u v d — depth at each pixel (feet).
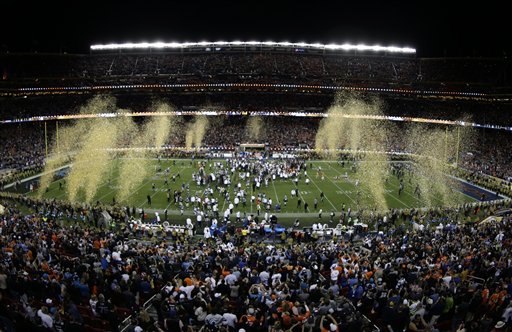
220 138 242.37
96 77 267.39
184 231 102.27
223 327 31.53
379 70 284.41
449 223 106.73
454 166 194.70
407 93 264.72
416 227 104.22
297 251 65.77
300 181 166.20
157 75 274.98
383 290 41.70
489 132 236.22
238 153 220.84
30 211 120.47
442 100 265.75
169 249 70.33
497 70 269.23
